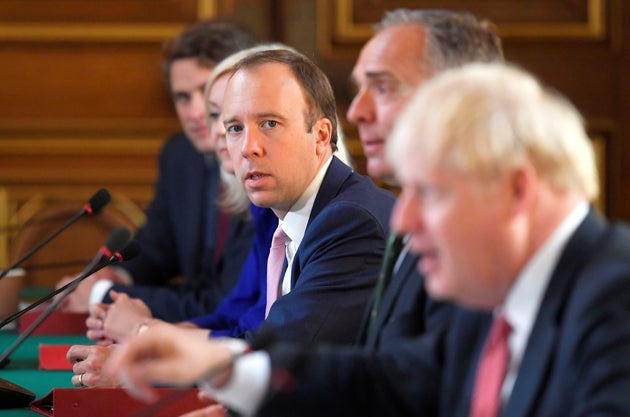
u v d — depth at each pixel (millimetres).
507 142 1634
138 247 3445
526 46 7340
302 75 3109
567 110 1710
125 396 2641
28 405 2875
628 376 1612
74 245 6305
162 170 5324
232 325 3836
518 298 1753
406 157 1666
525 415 1720
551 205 1712
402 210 1679
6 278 4391
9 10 7332
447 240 1655
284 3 7305
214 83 4012
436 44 2613
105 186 7375
